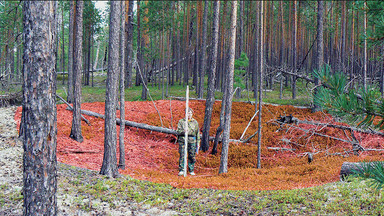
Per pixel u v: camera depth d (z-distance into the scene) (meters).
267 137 13.02
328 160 10.42
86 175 7.11
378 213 4.95
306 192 6.32
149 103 18.45
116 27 7.38
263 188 7.02
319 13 16.58
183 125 9.30
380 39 3.95
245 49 33.53
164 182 7.47
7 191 5.68
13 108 15.30
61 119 14.25
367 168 3.06
